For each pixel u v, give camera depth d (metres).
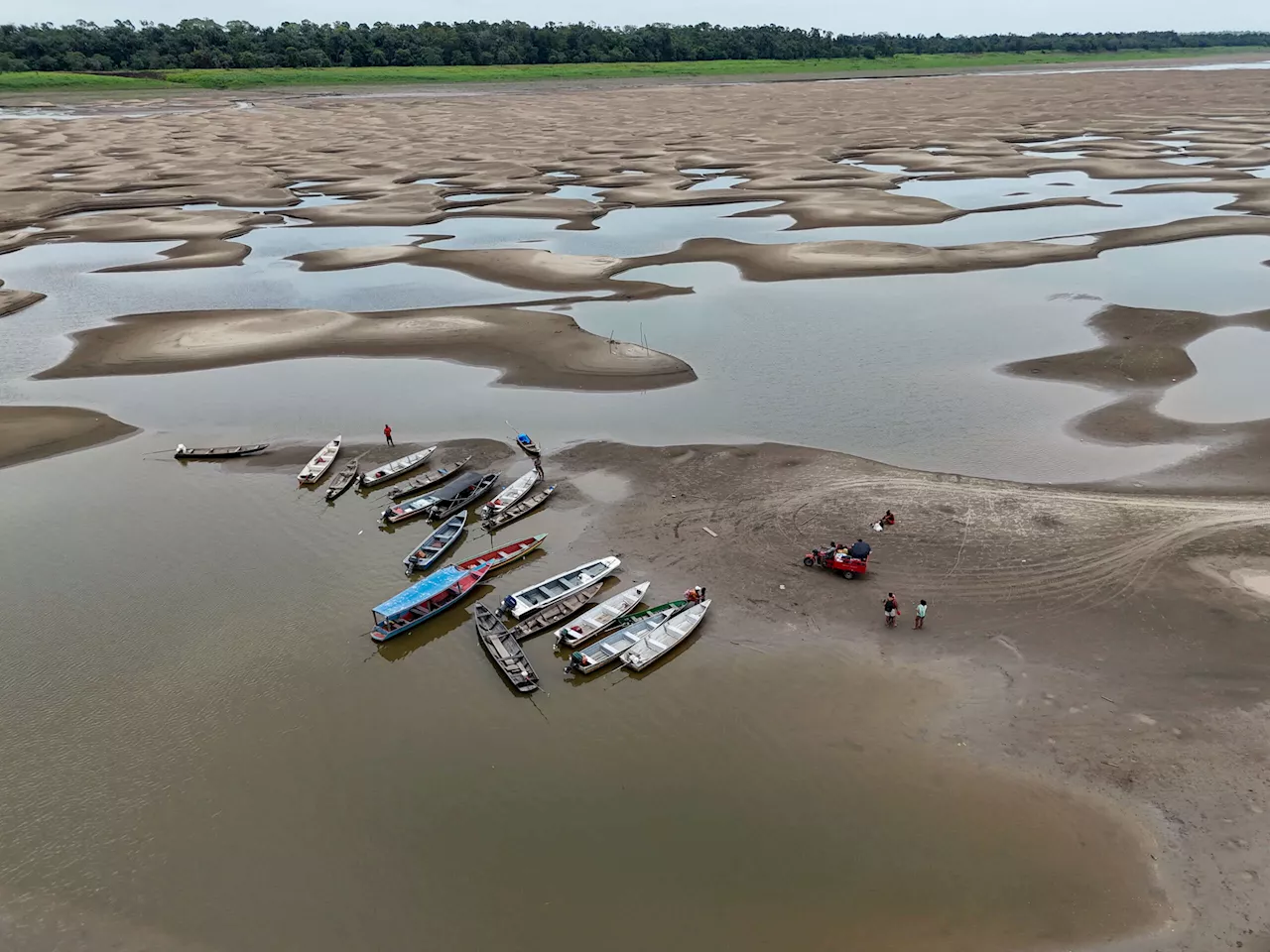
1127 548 35.12
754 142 155.12
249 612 34.62
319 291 74.94
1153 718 27.20
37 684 30.94
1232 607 31.48
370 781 26.67
